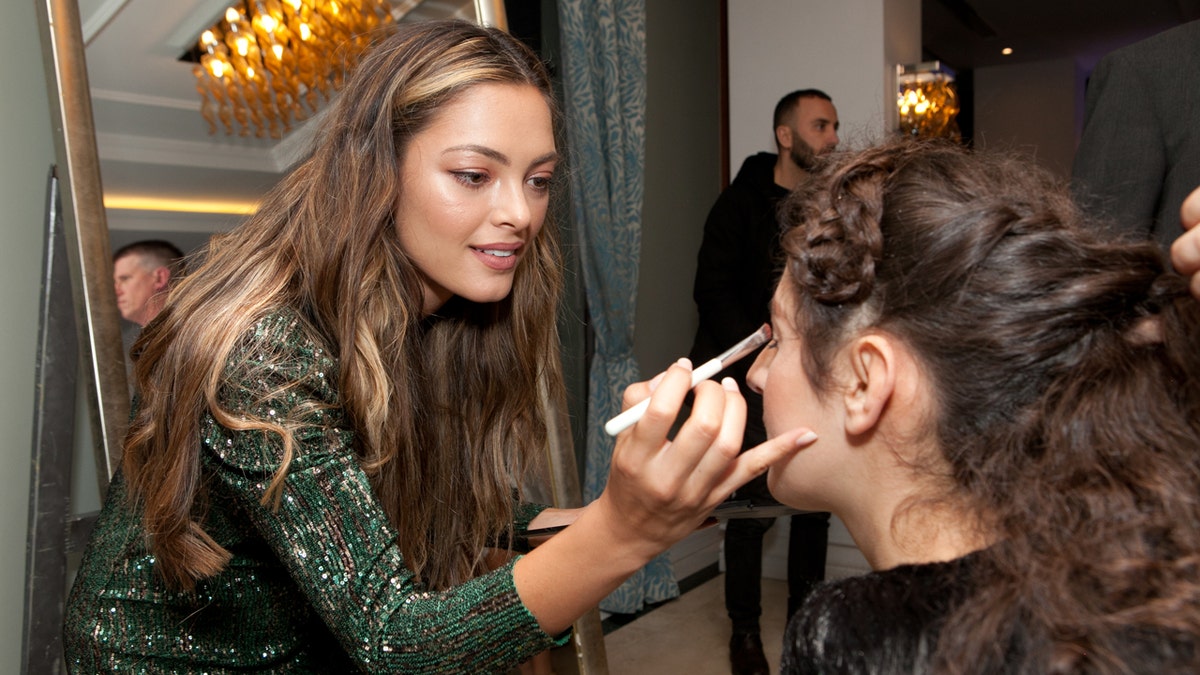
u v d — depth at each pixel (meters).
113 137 1.53
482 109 0.88
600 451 2.55
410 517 1.05
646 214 3.00
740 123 3.04
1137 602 0.50
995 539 0.58
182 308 0.88
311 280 0.90
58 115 1.46
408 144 0.90
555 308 1.20
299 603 0.95
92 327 1.47
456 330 1.13
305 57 1.70
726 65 3.35
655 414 0.66
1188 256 0.58
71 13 1.47
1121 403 0.58
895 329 0.63
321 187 0.92
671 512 0.70
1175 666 0.48
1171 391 0.60
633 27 2.54
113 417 1.49
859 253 0.64
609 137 2.48
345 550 0.79
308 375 0.83
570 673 1.68
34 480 1.48
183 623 0.92
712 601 2.72
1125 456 0.57
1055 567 0.52
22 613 1.62
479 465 1.16
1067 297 0.59
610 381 2.55
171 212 1.59
